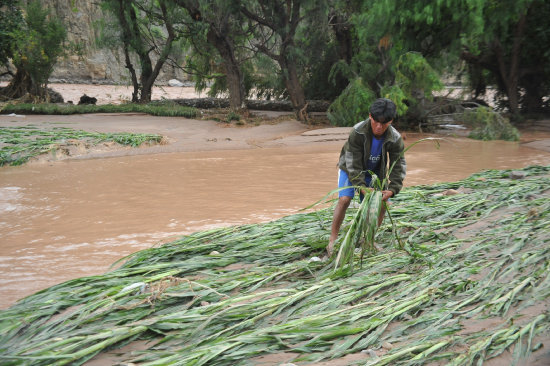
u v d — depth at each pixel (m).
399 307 3.68
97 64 59.16
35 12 27.84
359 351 3.20
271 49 23.91
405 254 4.96
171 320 3.58
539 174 8.98
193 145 15.95
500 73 22.64
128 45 28.25
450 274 4.27
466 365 2.87
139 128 18.78
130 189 9.32
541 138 17.56
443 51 19.83
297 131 19.42
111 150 14.68
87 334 3.43
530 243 4.78
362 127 4.68
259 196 8.60
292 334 3.33
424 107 19.89
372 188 4.91
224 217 7.21
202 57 29.30
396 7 18.17
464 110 18.44
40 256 5.56
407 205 6.89
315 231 5.80
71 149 13.95
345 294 3.97
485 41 19.98
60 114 23.19
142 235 6.36
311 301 3.89
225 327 3.56
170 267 4.74
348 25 23.73
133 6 27.14
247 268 4.80
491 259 4.54
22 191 9.18
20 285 4.68
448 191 7.79
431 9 17.38
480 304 3.67
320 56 24.56
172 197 8.59
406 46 19.08
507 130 17.33
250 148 15.85
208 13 22.66
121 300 3.88
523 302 3.58
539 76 22.62
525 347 3.00
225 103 30.45
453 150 14.74
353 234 4.49
